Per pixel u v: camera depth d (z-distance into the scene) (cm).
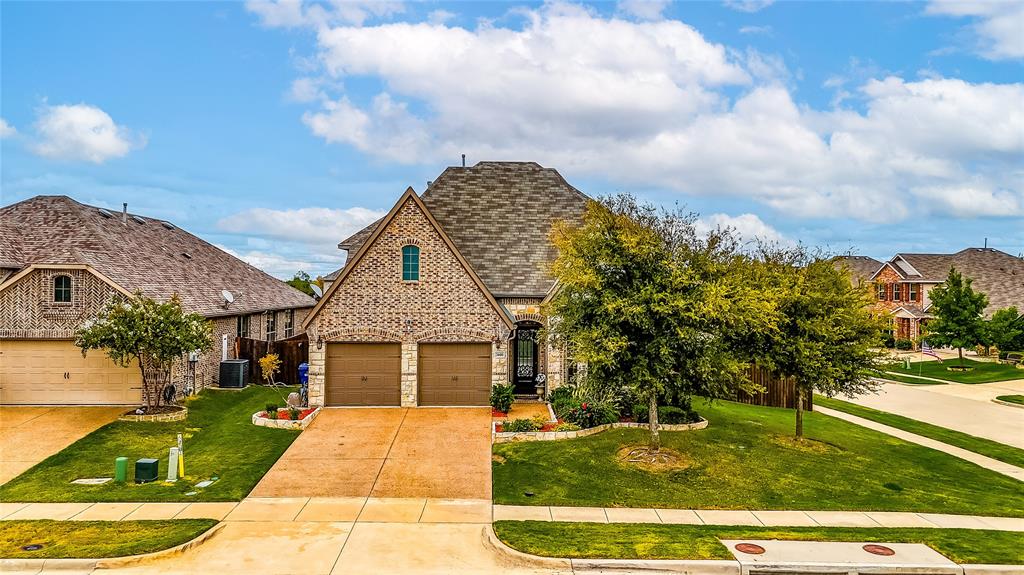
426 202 2867
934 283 5784
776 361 2058
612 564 1192
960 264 6006
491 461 1797
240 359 2972
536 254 2723
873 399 3447
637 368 1755
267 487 1597
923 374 4459
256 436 1998
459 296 2366
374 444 1922
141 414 2189
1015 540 1359
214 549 1250
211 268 3369
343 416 2219
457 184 2933
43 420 2158
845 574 1182
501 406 2272
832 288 2052
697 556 1226
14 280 2317
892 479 1811
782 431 2291
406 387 2348
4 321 2317
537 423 2056
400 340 2355
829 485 1730
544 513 1478
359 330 2339
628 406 2294
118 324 2102
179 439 1681
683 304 1684
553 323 2234
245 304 3197
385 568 1177
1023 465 2089
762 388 1853
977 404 3309
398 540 1307
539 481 1673
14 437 1975
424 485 1623
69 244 2452
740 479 1739
